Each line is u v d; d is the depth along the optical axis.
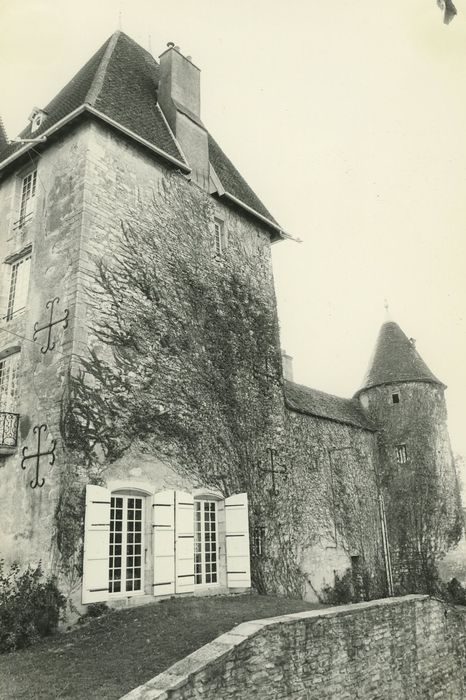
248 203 16.75
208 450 12.80
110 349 11.23
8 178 13.98
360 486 20.72
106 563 9.85
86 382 10.59
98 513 9.95
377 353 25.05
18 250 12.86
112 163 12.53
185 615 9.34
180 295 13.27
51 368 10.84
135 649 7.82
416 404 23.02
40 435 10.53
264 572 13.30
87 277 11.21
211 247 14.80
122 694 6.28
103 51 15.45
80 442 10.16
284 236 17.69
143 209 12.95
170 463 11.77
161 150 13.47
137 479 10.98
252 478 13.83
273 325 16.17
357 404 24.09
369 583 19.23
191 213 14.37
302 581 14.68
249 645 6.90
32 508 10.17
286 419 17.89
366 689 8.48
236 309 14.93
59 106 14.10
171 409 12.15
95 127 12.40
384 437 22.91
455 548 21.52
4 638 8.27
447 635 10.78
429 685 9.81
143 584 10.72
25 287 12.66
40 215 12.51
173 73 15.55
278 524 14.16
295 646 7.55
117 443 10.78
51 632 8.95
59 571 9.37
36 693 6.35
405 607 9.98
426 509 21.69
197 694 6.11
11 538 10.34
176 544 11.28
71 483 9.84
